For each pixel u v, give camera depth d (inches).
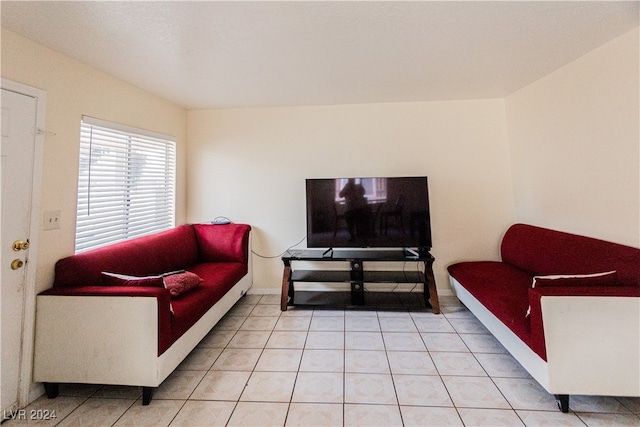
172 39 70.8
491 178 122.8
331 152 128.4
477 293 89.3
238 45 74.7
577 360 58.1
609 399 63.1
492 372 73.7
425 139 125.0
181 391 67.9
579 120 86.0
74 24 62.8
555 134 95.5
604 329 57.6
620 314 57.2
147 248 92.9
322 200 117.1
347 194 116.1
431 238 123.6
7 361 61.2
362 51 79.2
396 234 114.4
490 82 104.3
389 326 99.7
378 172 126.9
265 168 131.0
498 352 82.9
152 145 113.1
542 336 59.6
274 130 130.5
